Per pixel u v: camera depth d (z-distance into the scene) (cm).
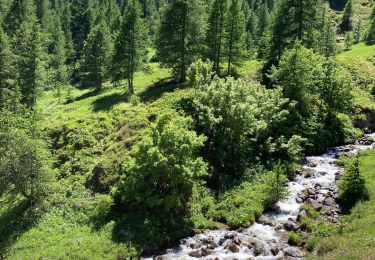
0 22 8050
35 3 10288
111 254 2439
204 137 2950
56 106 6166
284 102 3797
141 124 4094
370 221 2308
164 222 2669
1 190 3081
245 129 3350
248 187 3100
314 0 5209
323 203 2831
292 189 3102
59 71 8231
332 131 4138
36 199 3111
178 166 2712
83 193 3319
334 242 2180
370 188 2769
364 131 4434
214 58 5394
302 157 3722
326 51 7488
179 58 5578
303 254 2245
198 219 2769
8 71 5566
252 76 5231
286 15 5338
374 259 1762
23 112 3981
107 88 7256
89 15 10644
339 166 3522
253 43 9075
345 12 15138
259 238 2480
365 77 5466
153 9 12544
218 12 5262
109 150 3738
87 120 4562
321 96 4306
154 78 7056
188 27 5416
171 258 2347
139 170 2773
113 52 6125
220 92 3506
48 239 2680
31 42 5759
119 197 2900
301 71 4088
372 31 10369
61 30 10150
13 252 2606
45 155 3231
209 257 2311
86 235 2655
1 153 3047
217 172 3206
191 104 4056
